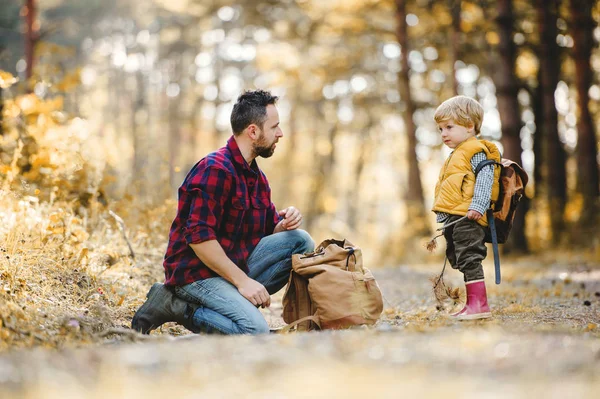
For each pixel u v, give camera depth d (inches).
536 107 938.7
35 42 784.3
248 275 217.3
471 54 912.3
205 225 200.7
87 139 362.0
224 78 1809.8
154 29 1854.1
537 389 105.9
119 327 209.9
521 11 855.1
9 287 206.2
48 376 118.1
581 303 289.3
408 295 353.1
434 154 1131.9
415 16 963.3
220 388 109.6
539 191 886.4
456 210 219.0
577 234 748.0
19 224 256.8
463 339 143.7
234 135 214.5
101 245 290.5
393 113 1101.7
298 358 128.8
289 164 1664.6
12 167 302.0
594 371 117.3
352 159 1819.6
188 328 208.5
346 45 1063.0
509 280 421.1
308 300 210.8
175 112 1797.5
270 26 1027.3
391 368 120.3
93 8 1589.6
